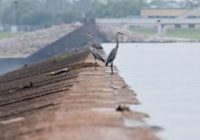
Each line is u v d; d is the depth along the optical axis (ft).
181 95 150.61
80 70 183.11
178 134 96.84
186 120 111.04
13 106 139.64
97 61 202.69
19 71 280.31
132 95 132.67
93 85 139.13
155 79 196.85
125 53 409.28
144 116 101.55
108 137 80.43
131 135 82.38
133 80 189.16
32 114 109.40
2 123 99.76
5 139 87.15
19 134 87.86
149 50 476.13
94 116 92.58
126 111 100.73
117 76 167.63
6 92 180.65
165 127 99.35
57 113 97.09
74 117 92.17
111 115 94.07
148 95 148.05
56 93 138.51
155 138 82.99
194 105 131.54
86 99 115.24
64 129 84.79
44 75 203.10
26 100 144.15
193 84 180.45
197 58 350.84
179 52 446.60
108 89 132.67
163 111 120.67
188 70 246.88
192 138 95.86
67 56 305.12
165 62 306.55
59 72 196.54
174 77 206.39
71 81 155.33
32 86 175.83
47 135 83.25
